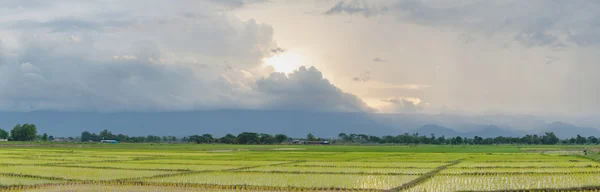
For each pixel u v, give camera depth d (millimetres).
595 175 40812
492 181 36281
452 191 31281
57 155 71875
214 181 35781
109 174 40469
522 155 78375
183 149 111000
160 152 87438
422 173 42312
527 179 37594
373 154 83875
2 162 54875
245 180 36344
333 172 43250
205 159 63406
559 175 40781
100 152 84812
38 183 34656
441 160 62344
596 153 91438
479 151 105000
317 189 31984
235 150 107000
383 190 31547
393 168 47906
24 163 53344
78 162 55594
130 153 81188
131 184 34406
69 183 34812
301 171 44250
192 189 32344
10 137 199625
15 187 32781
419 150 113625
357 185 33719
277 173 42281
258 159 64125
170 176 39094
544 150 117562
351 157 71188
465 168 47781
